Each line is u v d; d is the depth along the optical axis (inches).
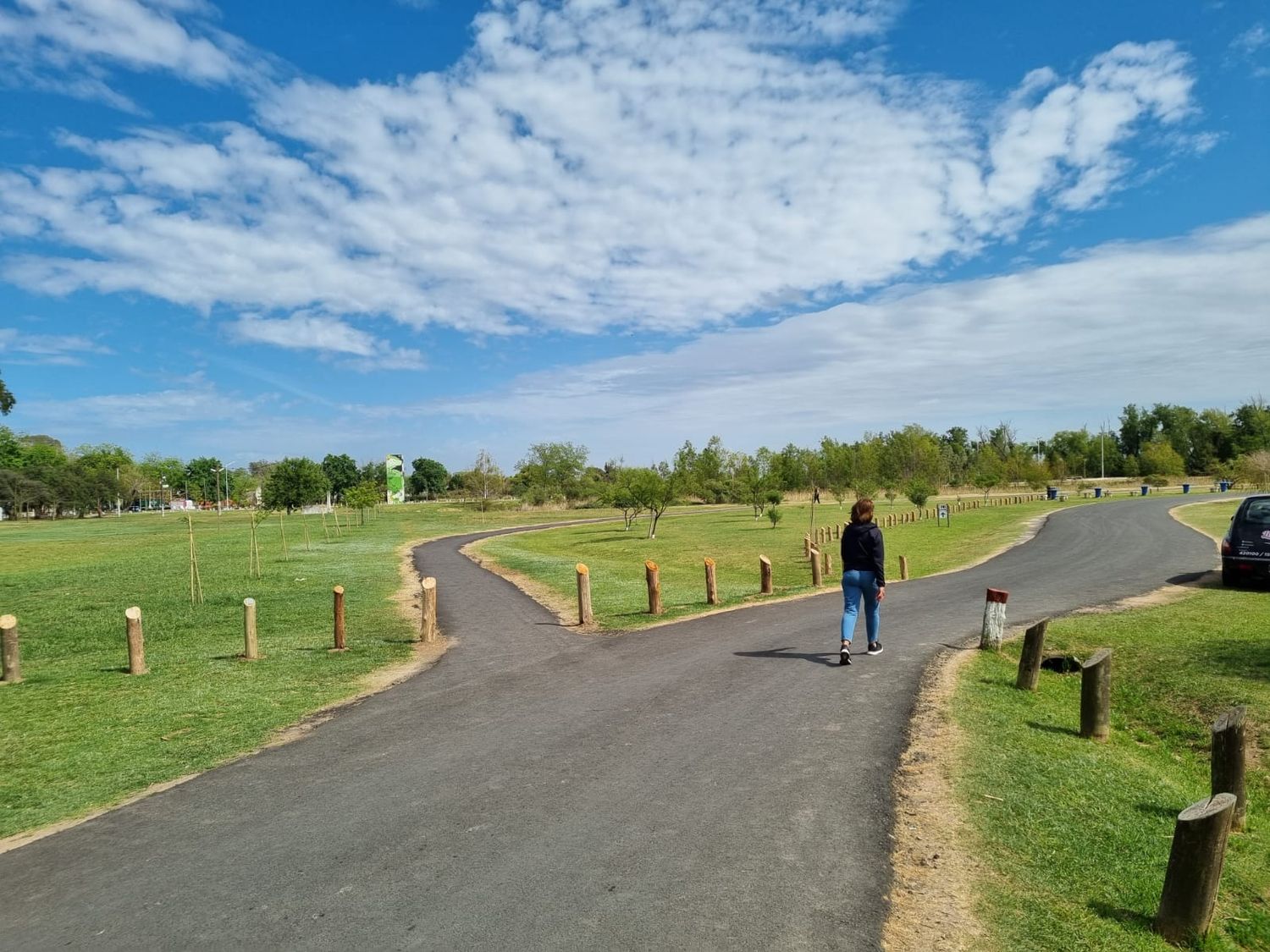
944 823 195.2
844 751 247.4
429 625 498.6
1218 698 347.3
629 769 236.1
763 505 2102.6
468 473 3275.1
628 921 149.8
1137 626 468.1
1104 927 157.2
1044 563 866.1
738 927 147.3
